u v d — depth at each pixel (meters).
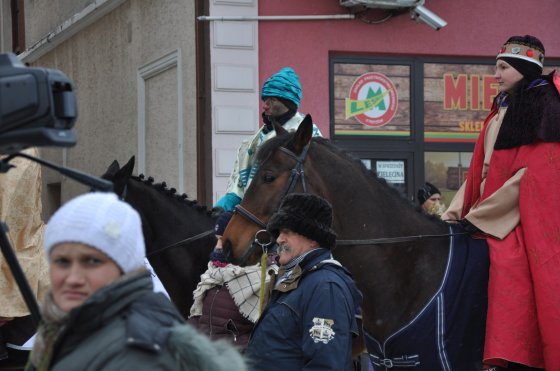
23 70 3.39
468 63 16.06
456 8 15.89
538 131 6.85
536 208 6.72
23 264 8.12
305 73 15.20
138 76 18.11
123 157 19.27
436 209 13.68
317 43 15.26
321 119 15.26
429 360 6.83
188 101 15.80
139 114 18.06
